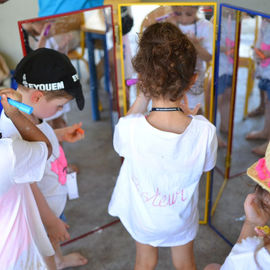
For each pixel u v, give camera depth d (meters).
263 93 2.61
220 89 2.03
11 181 1.08
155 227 1.36
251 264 1.10
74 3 2.18
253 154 2.41
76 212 2.20
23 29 1.60
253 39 2.25
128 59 1.68
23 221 1.23
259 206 1.16
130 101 1.79
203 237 1.98
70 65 1.33
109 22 1.79
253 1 1.88
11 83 2.53
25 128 1.17
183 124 1.21
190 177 1.29
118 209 1.46
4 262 1.21
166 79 1.11
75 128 1.70
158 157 1.23
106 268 1.84
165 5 1.56
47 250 1.40
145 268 1.56
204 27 1.58
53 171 1.54
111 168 2.58
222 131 2.21
